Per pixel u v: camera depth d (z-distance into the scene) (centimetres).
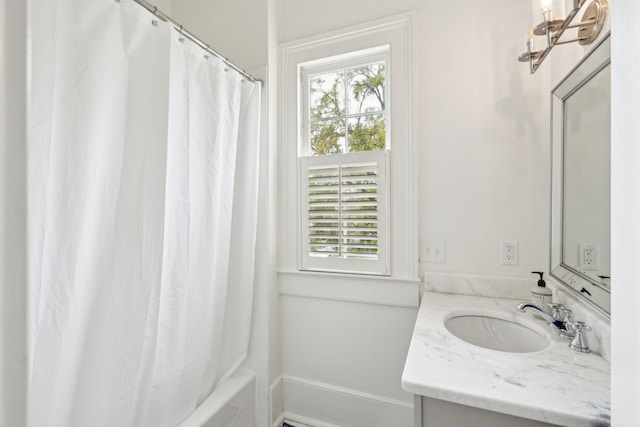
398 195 158
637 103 38
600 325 83
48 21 74
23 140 49
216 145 132
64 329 83
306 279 175
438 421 72
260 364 169
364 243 166
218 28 181
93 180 88
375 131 169
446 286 149
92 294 90
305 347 178
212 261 134
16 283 48
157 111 100
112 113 91
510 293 138
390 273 160
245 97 158
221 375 153
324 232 174
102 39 87
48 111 74
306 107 183
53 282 80
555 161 120
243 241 160
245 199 160
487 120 144
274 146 178
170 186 113
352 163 167
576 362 80
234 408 147
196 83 123
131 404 99
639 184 37
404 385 72
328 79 180
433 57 153
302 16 181
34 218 73
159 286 103
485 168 144
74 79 82
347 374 169
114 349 95
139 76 96
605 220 83
